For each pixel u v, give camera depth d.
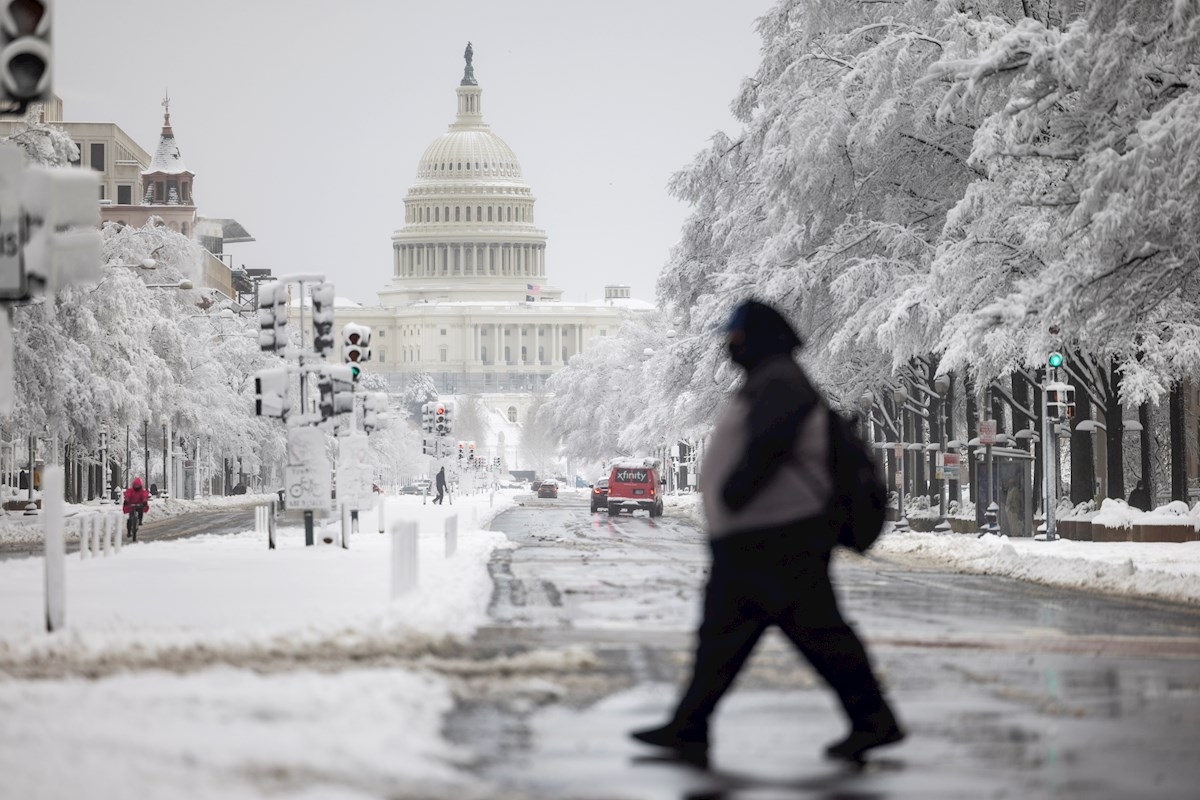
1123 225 74.25
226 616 48.34
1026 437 130.88
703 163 164.50
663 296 168.88
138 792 20.94
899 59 120.88
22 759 22.67
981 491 113.62
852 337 127.31
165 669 35.06
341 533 95.00
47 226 39.47
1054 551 95.69
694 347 166.50
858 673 26.44
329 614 48.44
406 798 21.88
